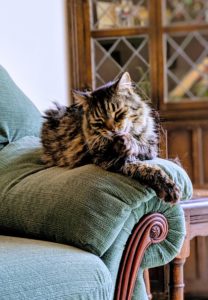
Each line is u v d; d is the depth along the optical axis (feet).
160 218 4.45
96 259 4.07
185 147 8.50
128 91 5.23
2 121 5.78
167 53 8.60
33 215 4.53
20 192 4.82
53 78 7.85
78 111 5.44
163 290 6.40
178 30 8.56
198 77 8.84
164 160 4.83
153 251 4.45
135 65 8.44
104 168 4.54
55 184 4.58
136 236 4.34
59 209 4.34
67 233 4.24
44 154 5.46
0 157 5.51
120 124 4.97
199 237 8.31
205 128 8.51
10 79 6.18
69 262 3.91
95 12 8.31
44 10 7.72
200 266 8.36
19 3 7.47
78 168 4.72
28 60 7.57
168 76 8.61
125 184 4.31
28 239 4.43
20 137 5.87
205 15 8.71
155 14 8.37
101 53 8.38
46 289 3.69
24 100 6.15
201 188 8.40
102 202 4.19
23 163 5.36
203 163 8.52
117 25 8.39
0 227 4.86
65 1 8.04
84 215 4.17
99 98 5.14
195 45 8.79
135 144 4.83
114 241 4.22
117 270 4.26
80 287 3.83
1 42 7.32
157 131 5.28
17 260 3.80
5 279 3.59
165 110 8.48
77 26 8.16
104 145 4.83
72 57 8.14
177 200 4.40
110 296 4.06
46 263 3.83
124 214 4.20
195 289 8.40
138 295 4.38
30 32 7.59
